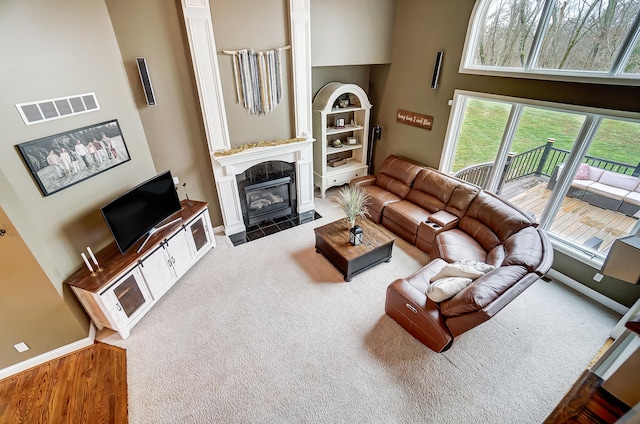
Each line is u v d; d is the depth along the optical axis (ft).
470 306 7.88
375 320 10.74
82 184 10.18
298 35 13.64
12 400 8.49
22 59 8.30
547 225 12.80
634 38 9.19
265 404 8.21
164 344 10.01
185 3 10.96
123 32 10.83
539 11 11.12
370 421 7.79
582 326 10.37
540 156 12.60
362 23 15.55
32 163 8.59
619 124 10.12
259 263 13.75
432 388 8.52
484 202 13.15
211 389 8.61
